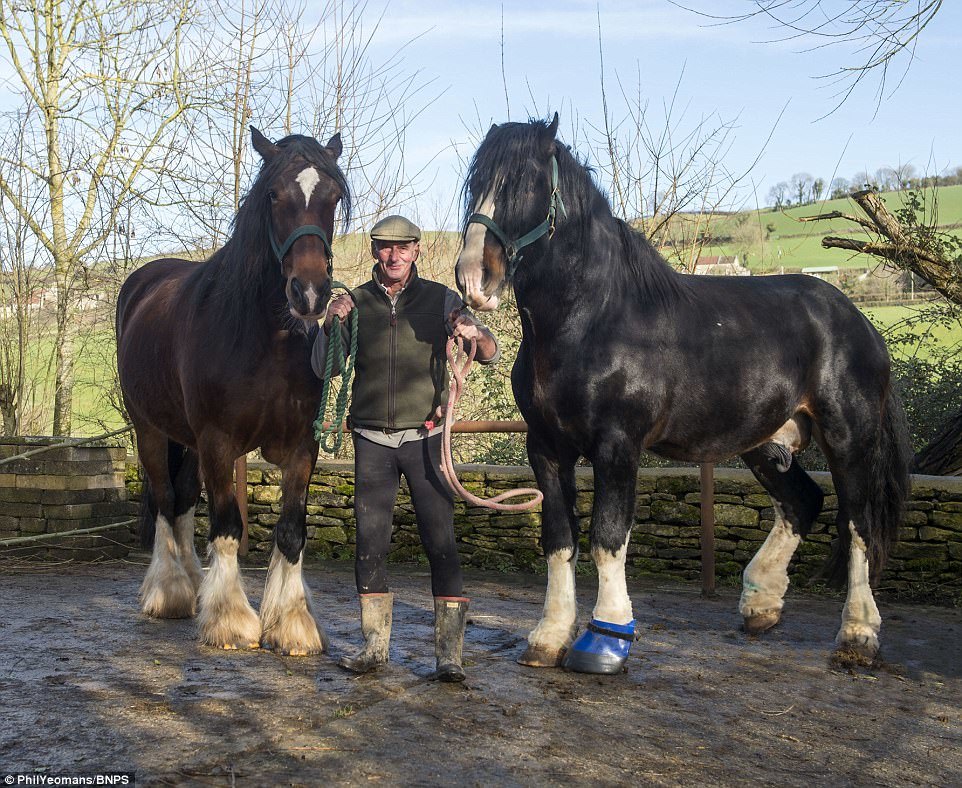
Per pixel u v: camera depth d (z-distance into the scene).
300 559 4.10
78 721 2.92
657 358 3.89
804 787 2.66
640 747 2.91
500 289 3.52
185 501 5.00
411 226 3.56
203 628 4.07
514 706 3.25
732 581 6.01
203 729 2.87
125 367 5.01
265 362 3.99
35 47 9.98
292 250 3.67
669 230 8.84
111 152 9.75
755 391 4.17
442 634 3.55
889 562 5.80
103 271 9.72
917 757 2.96
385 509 3.66
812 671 3.95
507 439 8.23
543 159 3.62
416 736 2.88
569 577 3.97
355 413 3.63
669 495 6.22
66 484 6.53
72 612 4.77
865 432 4.44
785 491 4.74
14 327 9.23
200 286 4.24
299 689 3.36
